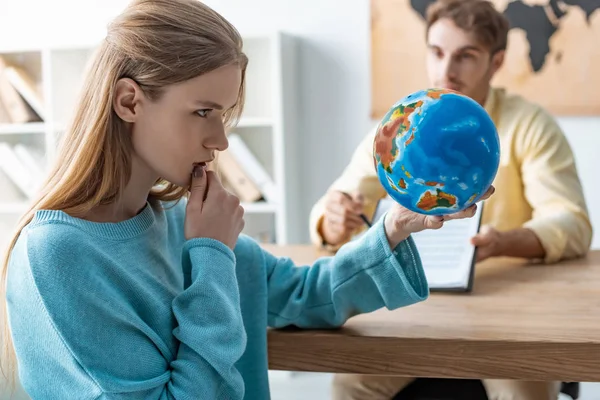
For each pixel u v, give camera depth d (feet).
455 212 3.23
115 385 2.97
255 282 3.99
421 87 10.68
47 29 11.78
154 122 3.21
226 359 3.24
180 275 3.68
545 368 3.54
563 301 4.32
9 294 3.14
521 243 5.34
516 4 10.25
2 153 11.32
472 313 4.12
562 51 10.21
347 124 11.04
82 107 3.31
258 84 11.06
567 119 10.39
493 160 3.08
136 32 3.18
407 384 5.27
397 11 10.62
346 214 5.68
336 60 10.97
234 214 3.53
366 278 3.79
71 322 2.96
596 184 10.39
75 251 3.03
